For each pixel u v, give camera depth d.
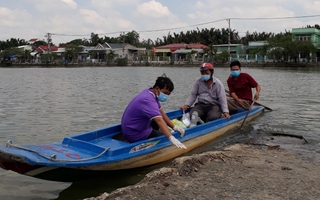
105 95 15.80
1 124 9.06
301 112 11.02
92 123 9.31
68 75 34.25
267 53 56.22
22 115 10.44
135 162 5.31
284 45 52.72
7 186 4.88
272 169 5.07
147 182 4.54
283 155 5.94
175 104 12.82
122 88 19.39
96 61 72.50
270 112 10.98
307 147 6.68
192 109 8.09
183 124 6.98
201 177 4.72
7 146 4.57
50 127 8.77
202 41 85.31
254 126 8.82
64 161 4.46
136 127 5.66
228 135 7.89
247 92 9.36
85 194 4.63
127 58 73.88
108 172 5.09
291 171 5.00
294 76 30.25
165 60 69.25
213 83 8.00
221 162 5.40
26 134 8.02
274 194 4.16
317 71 39.97
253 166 5.20
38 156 4.43
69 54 72.75
